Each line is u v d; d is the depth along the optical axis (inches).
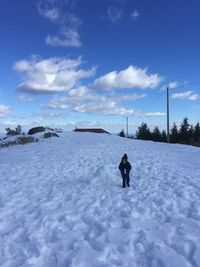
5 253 229.5
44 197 385.1
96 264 204.8
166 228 258.4
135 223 274.4
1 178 535.5
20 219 301.3
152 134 3309.5
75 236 252.7
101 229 264.4
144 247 225.0
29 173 576.1
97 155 805.9
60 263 210.4
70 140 1279.5
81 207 333.7
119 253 218.8
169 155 840.3
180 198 355.9
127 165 430.9
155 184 442.9
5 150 1056.8
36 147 1062.4
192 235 239.6
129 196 377.1
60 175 542.9
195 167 614.5
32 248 234.1
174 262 199.8
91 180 466.9
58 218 298.4
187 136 3139.8
